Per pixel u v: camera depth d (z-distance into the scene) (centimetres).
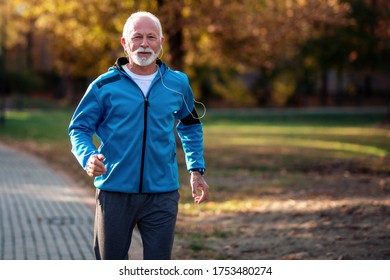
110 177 590
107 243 597
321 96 8669
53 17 3042
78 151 579
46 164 2719
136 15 594
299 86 8425
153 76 603
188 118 641
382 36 4819
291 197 1689
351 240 1120
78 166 2619
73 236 1209
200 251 1087
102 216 598
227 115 6769
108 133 593
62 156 3083
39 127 5038
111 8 2764
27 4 3077
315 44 5338
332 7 2847
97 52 3120
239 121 6331
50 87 9625
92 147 580
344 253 1023
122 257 605
